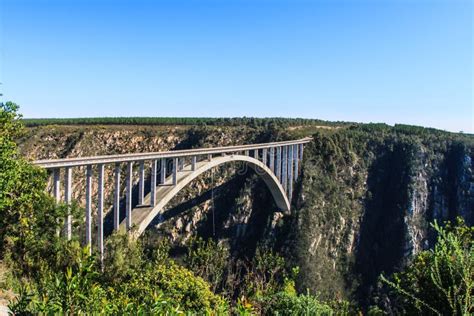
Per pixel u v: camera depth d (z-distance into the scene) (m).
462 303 6.63
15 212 15.35
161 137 90.75
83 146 89.19
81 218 19.50
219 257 48.66
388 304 10.60
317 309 12.23
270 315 11.92
